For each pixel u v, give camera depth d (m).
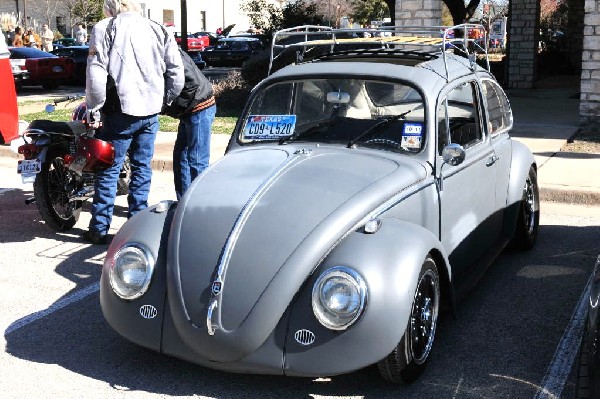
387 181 4.64
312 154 4.92
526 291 5.91
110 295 4.45
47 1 48.53
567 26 27.17
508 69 20.89
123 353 4.90
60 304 5.75
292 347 4.02
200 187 4.70
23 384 4.48
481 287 6.01
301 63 5.66
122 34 6.46
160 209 4.70
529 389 4.35
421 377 4.50
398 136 5.06
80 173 7.05
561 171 9.42
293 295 4.05
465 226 5.56
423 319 4.41
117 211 8.45
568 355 4.78
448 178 5.17
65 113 15.77
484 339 5.04
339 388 4.38
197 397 4.31
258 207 4.38
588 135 12.12
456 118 5.44
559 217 8.02
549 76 25.11
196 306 4.13
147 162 6.92
